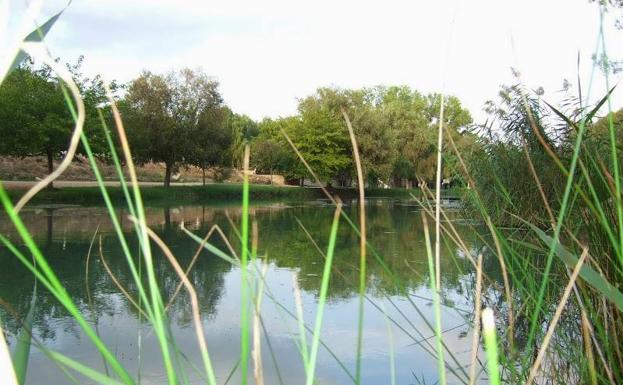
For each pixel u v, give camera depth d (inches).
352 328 145.5
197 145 938.1
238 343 134.0
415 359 118.4
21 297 181.6
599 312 46.3
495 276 138.3
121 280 214.7
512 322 44.2
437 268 31.7
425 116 1453.0
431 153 1085.1
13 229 376.8
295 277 22.9
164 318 23.8
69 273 227.8
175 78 933.8
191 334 142.9
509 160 161.3
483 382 73.6
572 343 60.7
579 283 40.4
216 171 1092.5
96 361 118.2
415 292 180.1
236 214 618.5
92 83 700.0
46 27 18.6
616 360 44.3
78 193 670.5
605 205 43.3
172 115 919.7
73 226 406.3
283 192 1090.1
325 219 581.9
